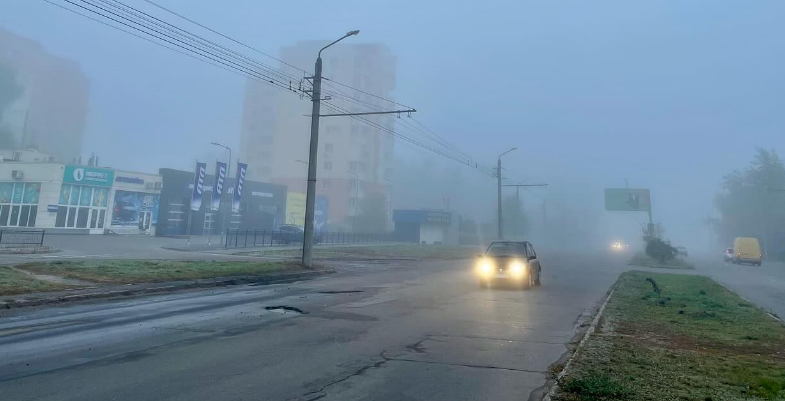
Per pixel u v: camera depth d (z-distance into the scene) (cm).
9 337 842
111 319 1030
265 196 6278
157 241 4072
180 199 5222
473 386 627
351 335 916
